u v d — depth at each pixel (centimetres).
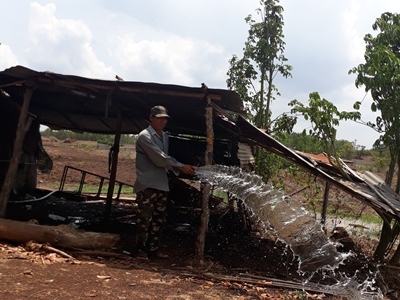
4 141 1023
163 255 656
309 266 683
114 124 1127
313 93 761
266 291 544
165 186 630
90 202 1218
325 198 1066
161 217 648
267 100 1195
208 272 595
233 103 687
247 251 785
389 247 844
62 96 898
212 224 1012
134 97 773
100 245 644
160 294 480
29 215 900
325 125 761
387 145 802
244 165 881
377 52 739
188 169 625
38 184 1702
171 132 1095
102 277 514
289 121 1143
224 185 655
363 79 760
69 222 891
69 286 471
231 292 520
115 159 941
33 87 751
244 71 1202
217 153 1088
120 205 1238
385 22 805
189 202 1155
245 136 795
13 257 556
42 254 585
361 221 1337
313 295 548
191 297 483
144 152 625
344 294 572
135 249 642
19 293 432
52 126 1223
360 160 2442
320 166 798
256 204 666
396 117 753
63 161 2423
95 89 739
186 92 675
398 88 744
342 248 884
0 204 730
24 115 755
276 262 727
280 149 728
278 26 1176
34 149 1123
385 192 774
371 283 640
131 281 514
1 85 785
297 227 670
